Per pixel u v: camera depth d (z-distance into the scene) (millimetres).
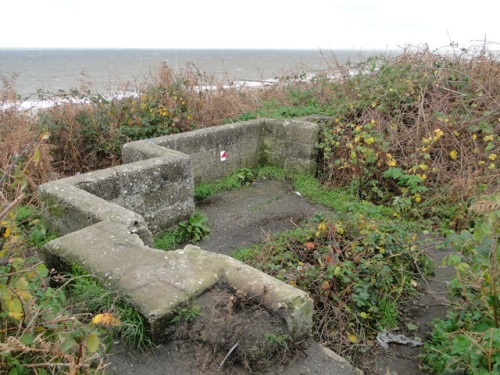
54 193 4180
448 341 2756
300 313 2652
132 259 3111
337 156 6652
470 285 2818
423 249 4344
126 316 2668
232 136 7000
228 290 2883
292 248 4359
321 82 9227
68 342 1799
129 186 4699
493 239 2459
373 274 3779
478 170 5426
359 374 2488
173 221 5172
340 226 4340
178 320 2652
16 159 2369
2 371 1887
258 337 2508
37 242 3740
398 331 3438
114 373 2428
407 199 5395
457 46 6891
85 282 2996
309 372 2457
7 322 2035
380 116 6441
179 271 2996
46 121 6637
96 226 3549
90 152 7238
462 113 6078
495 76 6359
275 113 8078
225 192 6688
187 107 7770
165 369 2463
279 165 7449
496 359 2127
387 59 7277
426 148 5719
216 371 2420
